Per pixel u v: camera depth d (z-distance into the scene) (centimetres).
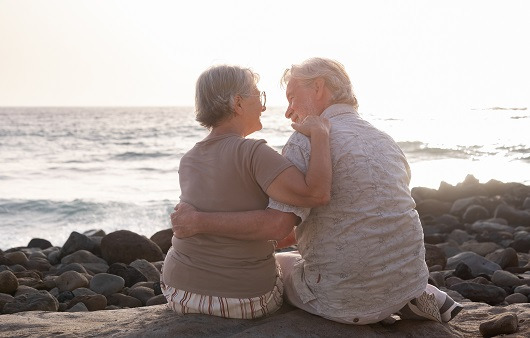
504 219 1172
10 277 610
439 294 365
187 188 336
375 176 320
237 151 325
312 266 335
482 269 724
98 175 2738
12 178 2662
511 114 8350
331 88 339
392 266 323
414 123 6228
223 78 330
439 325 354
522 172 2405
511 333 366
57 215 1603
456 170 2517
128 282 694
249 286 331
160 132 6669
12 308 521
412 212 331
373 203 319
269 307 341
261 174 317
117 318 384
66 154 3916
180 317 336
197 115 338
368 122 338
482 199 1331
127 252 816
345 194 320
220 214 321
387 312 330
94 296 589
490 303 570
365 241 320
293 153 322
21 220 1555
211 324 328
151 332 325
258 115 341
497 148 3256
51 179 2612
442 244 911
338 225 322
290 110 349
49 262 882
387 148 330
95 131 7006
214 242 329
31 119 12238
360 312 328
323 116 338
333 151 322
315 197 312
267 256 338
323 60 342
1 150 4341
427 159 2933
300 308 345
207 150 335
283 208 317
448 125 5716
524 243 892
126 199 1864
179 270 335
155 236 928
